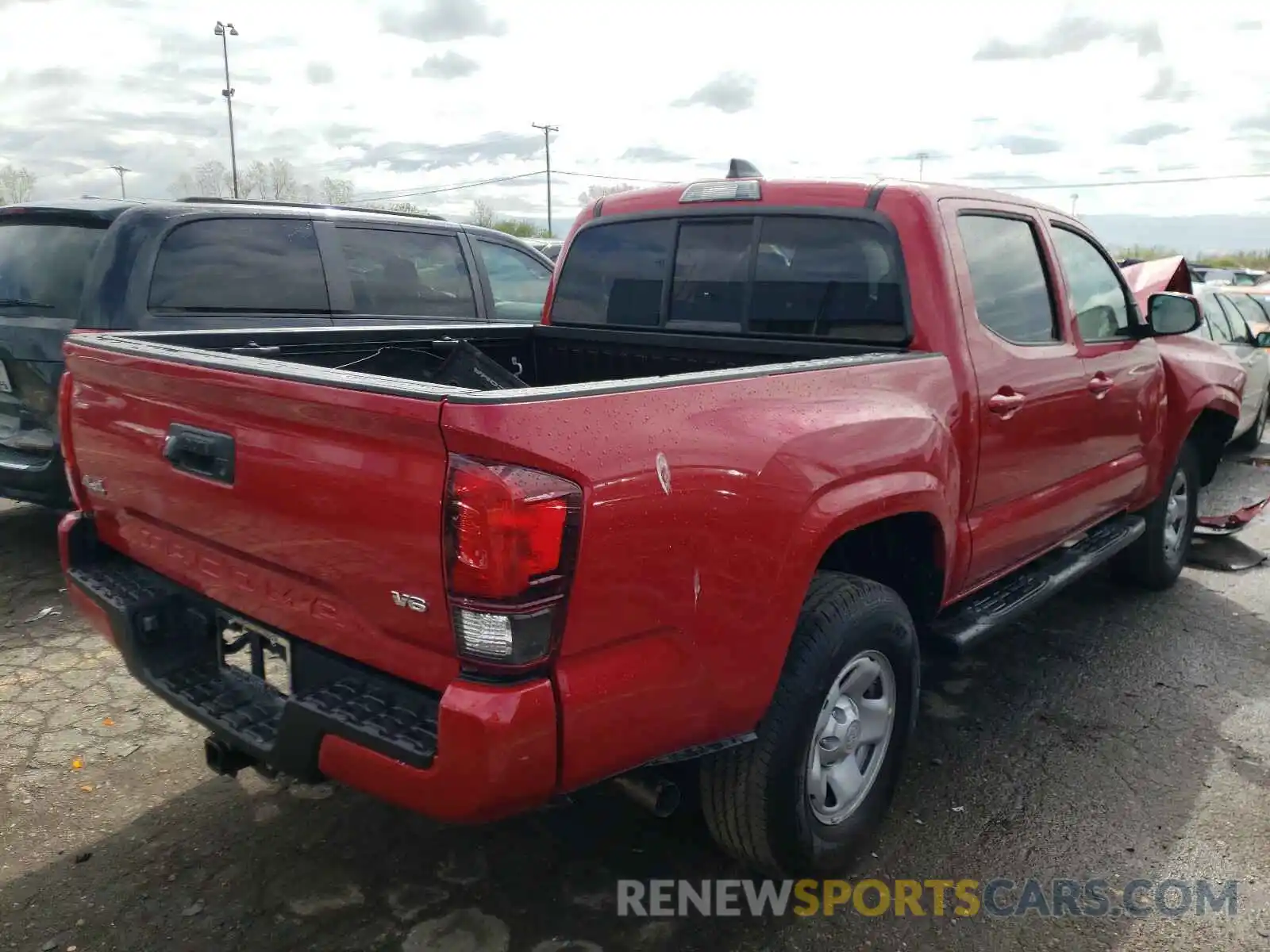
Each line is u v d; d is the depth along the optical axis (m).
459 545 1.94
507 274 7.25
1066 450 3.96
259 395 2.24
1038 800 3.36
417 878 2.89
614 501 2.06
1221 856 3.05
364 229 6.19
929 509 3.00
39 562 5.46
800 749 2.63
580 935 2.66
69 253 5.11
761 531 2.39
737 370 2.52
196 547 2.66
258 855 2.98
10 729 3.69
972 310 3.39
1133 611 5.15
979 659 4.52
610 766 2.20
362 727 2.15
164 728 3.74
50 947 2.58
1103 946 2.65
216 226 5.41
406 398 1.98
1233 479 8.61
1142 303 5.79
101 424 2.88
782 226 3.66
